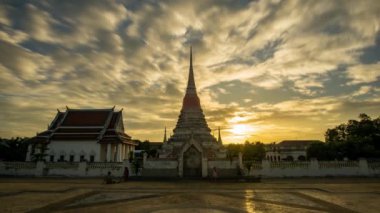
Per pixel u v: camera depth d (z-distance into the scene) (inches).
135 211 666.2
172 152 2239.2
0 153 2458.2
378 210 673.0
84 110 2800.2
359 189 1061.1
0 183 1316.4
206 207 712.4
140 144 4318.4
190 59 2903.5
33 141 2472.9
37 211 664.4
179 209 687.1
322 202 782.5
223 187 1189.7
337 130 2618.1
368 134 2105.1
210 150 2266.2
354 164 1672.0
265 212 653.3
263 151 3727.9
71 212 657.0
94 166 1771.7
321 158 2206.0
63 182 1387.8
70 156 2529.5
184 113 2564.0
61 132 2610.7
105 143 2559.1
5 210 673.0
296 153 4542.3
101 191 1035.3
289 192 999.0
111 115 2753.4
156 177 1581.0
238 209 687.1
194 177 1606.8
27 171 1770.4
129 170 1769.2
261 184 1311.5
